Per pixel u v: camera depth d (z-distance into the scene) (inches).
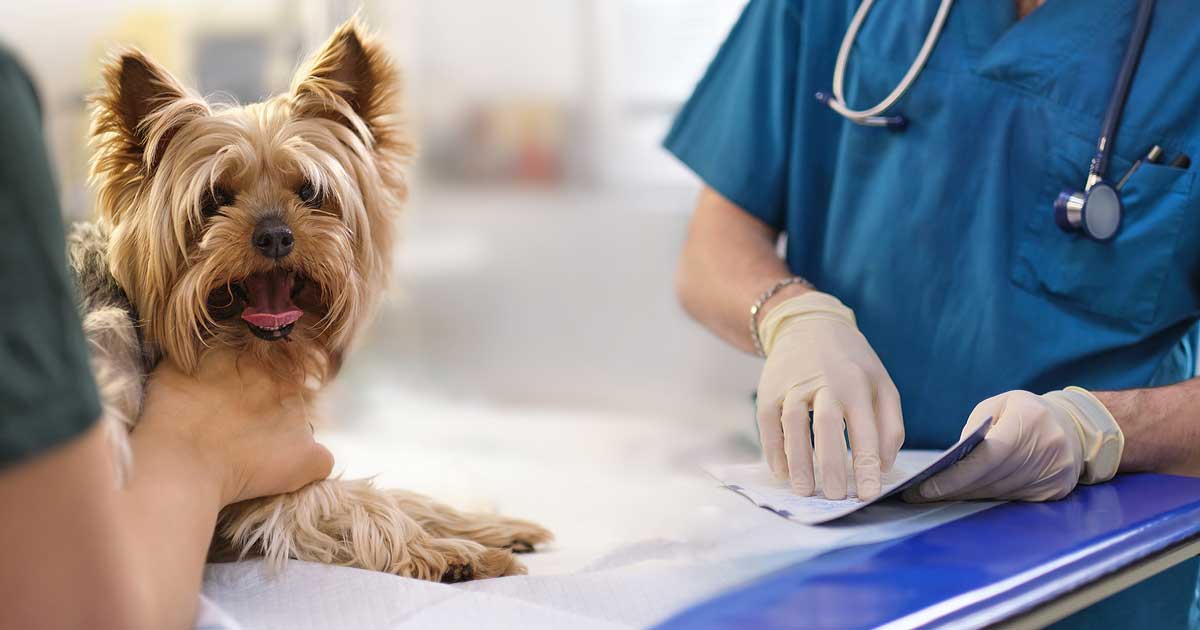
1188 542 29.0
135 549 20.5
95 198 32.9
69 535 15.5
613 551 29.7
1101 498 31.5
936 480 31.0
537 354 124.0
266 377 30.9
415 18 125.1
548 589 25.6
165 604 21.0
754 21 50.6
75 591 15.7
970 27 43.6
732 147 50.2
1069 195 40.1
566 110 124.2
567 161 125.4
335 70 37.0
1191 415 35.1
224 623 22.5
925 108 44.0
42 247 15.0
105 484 16.3
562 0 121.5
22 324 14.8
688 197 119.3
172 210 31.3
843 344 37.3
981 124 43.2
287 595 26.2
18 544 15.0
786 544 27.9
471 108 127.6
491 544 35.9
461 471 47.7
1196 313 41.1
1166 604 34.9
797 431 34.7
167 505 23.7
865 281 45.5
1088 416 33.3
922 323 44.1
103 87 32.3
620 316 123.3
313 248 33.3
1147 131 39.9
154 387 28.6
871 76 45.6
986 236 42.8
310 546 31.1
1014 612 23.7
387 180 39.1
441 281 128.7
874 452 33.2
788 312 40.9
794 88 49.2
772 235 51.6
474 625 23.5
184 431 27.3
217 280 31.2
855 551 27.1
